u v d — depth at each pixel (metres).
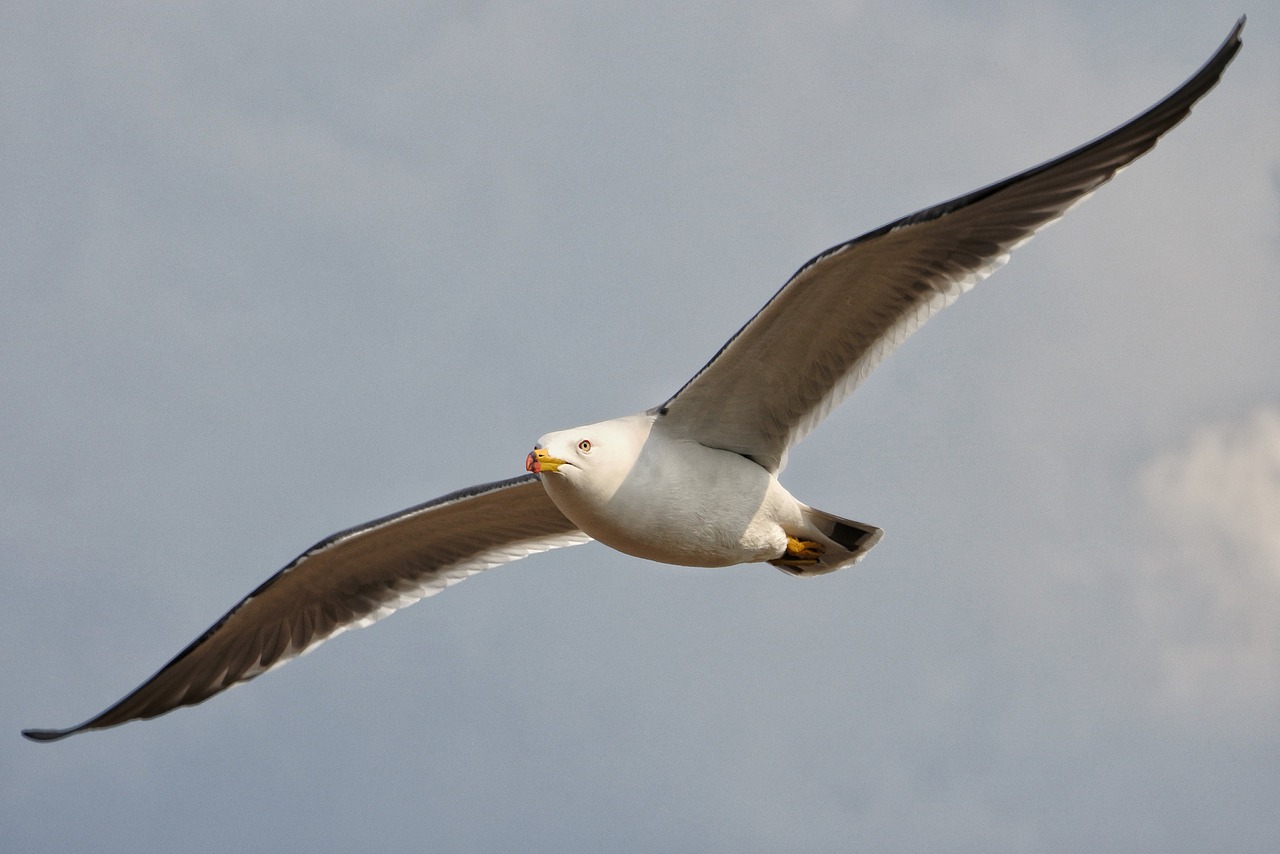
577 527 15.99
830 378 14.54
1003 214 13.68
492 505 16.38
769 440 14.94
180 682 17.25
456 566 17.09
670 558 15.04
